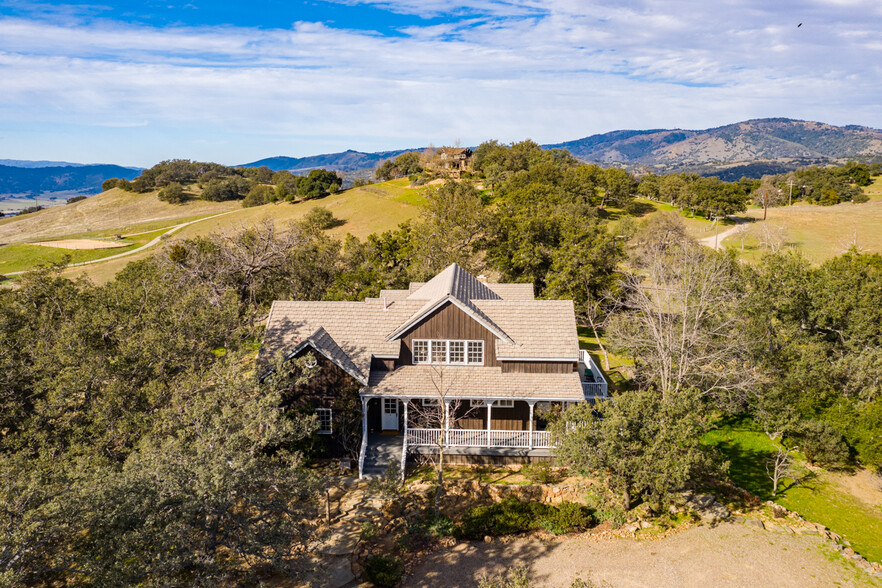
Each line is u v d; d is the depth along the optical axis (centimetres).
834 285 3872
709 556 2331
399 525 2503
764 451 3303
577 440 2453
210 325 2906
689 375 3478
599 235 5372
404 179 16462
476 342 3131
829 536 2492
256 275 5400
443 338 3130
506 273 5938
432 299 3219
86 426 2356
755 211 13312
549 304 3303
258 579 1939
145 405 2523
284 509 1964
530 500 2698
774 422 3172
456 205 6700
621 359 4509
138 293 3161
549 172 12000
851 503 2797
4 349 2561
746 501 2781
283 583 2116
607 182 12562
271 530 1852
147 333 2620
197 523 1777
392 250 5941
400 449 3014
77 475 1709
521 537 2469
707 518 2611
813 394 3291
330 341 3102
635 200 14200
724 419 3694
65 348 2500
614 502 2691
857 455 3244
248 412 2044
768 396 3309
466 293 3359
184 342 2725
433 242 5775
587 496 2673
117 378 2522
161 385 2498
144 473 1691
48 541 1532
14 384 2525
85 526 1563
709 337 3503
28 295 3170
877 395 3222
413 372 3084
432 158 16912
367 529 2389
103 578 1535
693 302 3544
